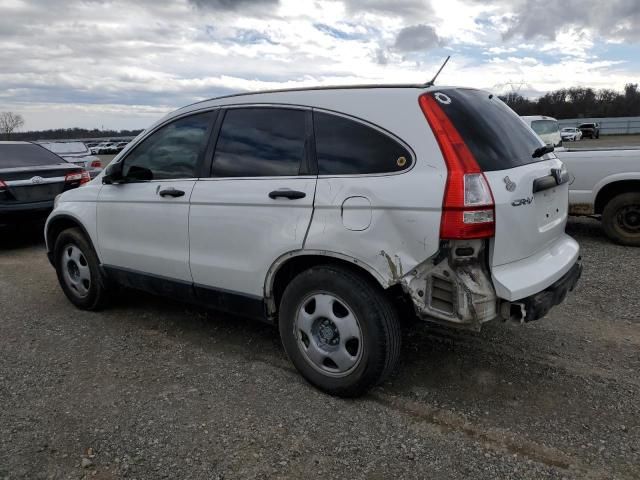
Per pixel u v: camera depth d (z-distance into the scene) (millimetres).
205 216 3758
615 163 7145
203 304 4027
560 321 4551
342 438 2938
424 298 2951
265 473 2670
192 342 4266
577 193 7453
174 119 4129
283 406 3264
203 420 3127
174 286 4113
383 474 2652
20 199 7750
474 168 2834
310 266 3461
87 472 2695
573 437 2918
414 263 2904
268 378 3621
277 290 3625
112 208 4473
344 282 3129
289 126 3455
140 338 4367
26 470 2711
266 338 4309
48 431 3041
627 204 7199
